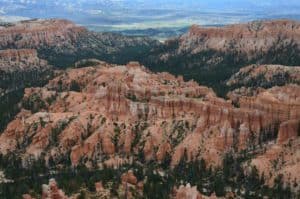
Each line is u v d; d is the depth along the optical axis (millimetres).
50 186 193000
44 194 191250
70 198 190375
